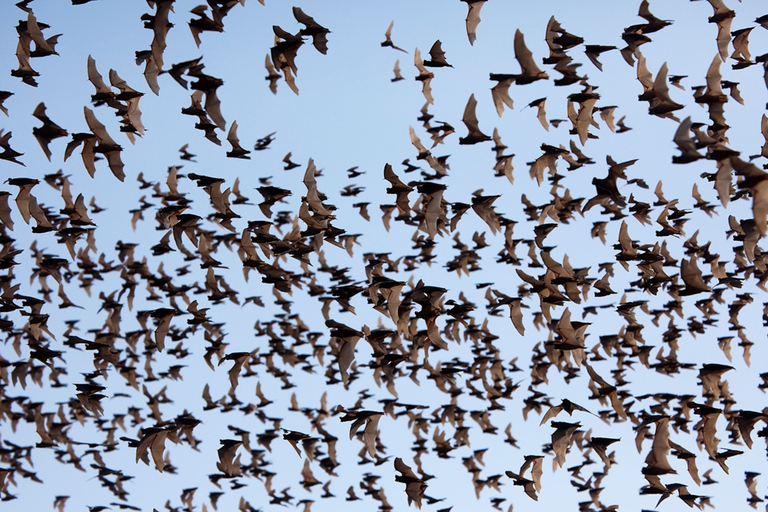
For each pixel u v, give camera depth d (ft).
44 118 90.12
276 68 91.71
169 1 81.66
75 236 106.83
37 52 88.48
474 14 86.28
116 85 90.38
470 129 99.45
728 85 89.81
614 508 120.26
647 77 87.76
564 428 91.56
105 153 90.79
